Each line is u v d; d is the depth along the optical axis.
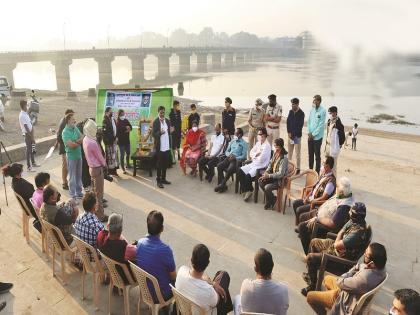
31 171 10.43
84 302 5.07
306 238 5.93
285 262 6.08
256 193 8.34
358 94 59.50
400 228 7.36
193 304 3.79
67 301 5.08
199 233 6.98
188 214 7.75
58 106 27.59
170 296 4.41
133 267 4.27
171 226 7.23
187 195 8.75
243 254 6.30
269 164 8.06
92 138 7.04
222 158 9.27
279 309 3.73
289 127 10.30
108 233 4.79
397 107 46.56
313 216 6.34
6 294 5.20
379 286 3.90
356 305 3.94
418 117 39.75
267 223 7.39
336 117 9.23
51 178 9.86
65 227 5.43
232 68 140.50
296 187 9.41
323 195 6.48
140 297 4.61
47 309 4.91
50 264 5.96
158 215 4.42
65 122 8.62
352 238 4.79
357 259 4.87
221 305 4.28
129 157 10.40
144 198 8.55
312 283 5.18
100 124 10.70
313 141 9.89
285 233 7.01
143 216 7.65
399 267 6.02
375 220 7.70
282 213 7.84
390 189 9.51
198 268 3.89
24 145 11.75
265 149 8.30
